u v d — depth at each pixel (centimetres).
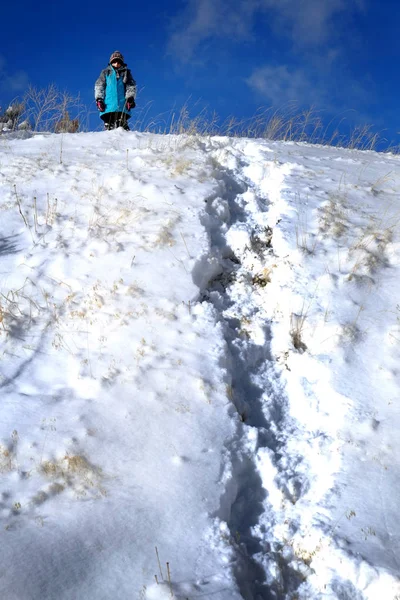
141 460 348
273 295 509
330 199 633
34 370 415
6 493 320
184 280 496
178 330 446
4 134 872
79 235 557
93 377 404
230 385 412
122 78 926
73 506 316
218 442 366
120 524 308
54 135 860
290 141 912
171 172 668
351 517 325
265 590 303
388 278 512
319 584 301
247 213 631
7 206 607
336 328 454
